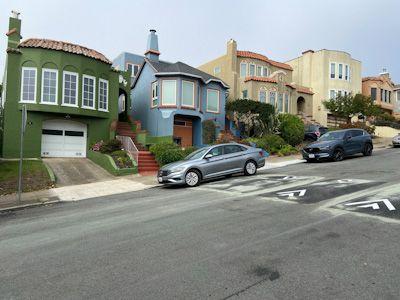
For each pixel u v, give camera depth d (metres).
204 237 5.85
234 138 23.19
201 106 25.22
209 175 12.89
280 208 7.64
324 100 34.47
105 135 21.91
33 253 5.54
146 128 25.84
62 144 20.83
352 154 18.09
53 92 19.34
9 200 11.21
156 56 27.73
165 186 13.37
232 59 32.44
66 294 3.99
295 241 5.37
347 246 5.03
